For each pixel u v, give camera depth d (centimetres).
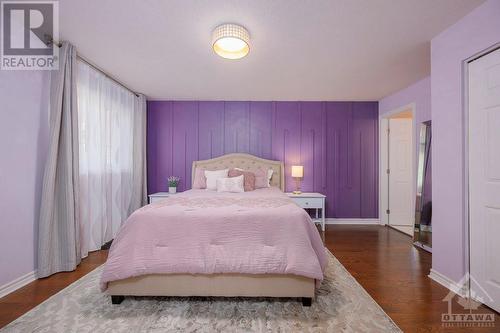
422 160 322
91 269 239
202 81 342
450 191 203
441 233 212
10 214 194
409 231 387
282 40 230
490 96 174
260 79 332
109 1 177
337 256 278
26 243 207
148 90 383
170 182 415
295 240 176
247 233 179
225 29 201
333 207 440
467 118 191
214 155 439
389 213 429
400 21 200
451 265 201
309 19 198
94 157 294
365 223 438
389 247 310
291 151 440
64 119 234
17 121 200
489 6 172
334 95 405
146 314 164
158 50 251
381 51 251
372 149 440
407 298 186
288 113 439
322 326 153
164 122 440
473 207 185
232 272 171
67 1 178
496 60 170
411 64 283
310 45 239
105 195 315
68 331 147
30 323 154
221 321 157
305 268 167
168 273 172
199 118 440
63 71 230
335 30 213
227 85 358
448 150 205
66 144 232
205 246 175
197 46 242
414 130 343
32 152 214
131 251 173
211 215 185
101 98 307
